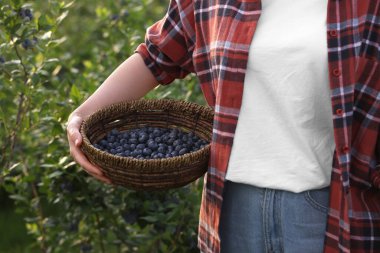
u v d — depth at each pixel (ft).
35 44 8.23
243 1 5.76
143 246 9.62
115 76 6.84
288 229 5.74
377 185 5.64
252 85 5.72
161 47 6.61
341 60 5.41
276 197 5.74
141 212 8.68
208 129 6.55
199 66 6.24
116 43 10.57
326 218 5.70
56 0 9.29
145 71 6.84
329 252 5.73
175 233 8.91
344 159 5.50
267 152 5.72
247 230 5.94
